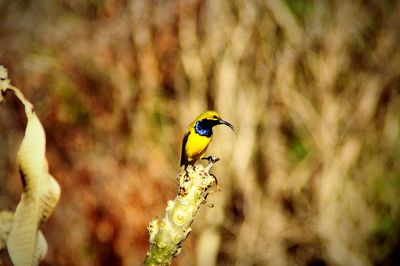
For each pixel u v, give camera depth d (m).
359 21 19.67
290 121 19.33
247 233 18.14
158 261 3.66
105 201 16.61
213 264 17.58
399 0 19.94
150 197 16.83
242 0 17.84
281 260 18.42
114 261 16.39
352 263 18.91
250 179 17.94
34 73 17.66
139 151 17.31
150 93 17.58
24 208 3.50
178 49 17.66
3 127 17.95
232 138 17.64
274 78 18.36
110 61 17.41
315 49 19.03
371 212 19.72
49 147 17.17
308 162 19.08
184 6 17.30
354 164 19.44
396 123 20.50
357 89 19.75
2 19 18.75
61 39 17.88
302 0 20.28
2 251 3.55
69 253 16.50
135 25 17.38
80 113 17.62
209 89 18.00
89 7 18.89
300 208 19.30
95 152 17.20
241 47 17.80
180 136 17.69
